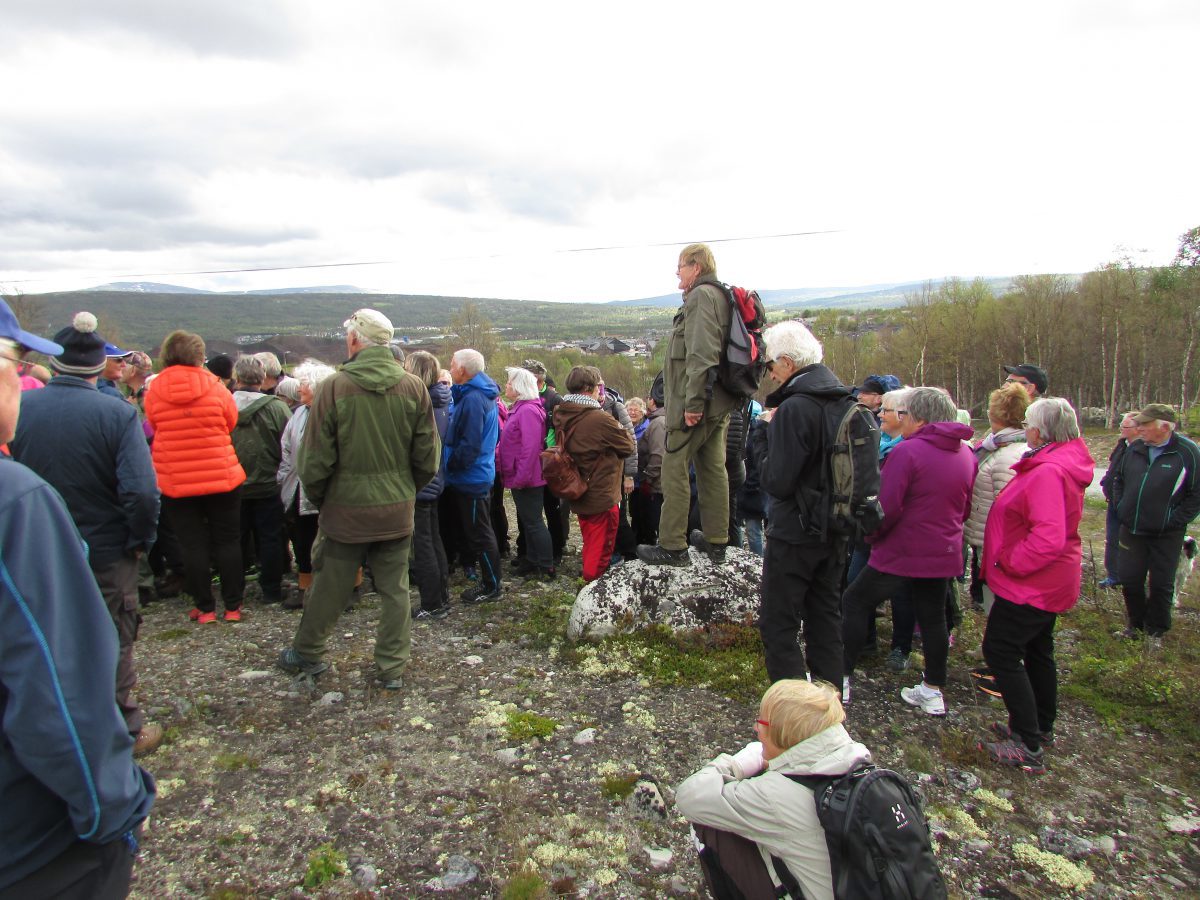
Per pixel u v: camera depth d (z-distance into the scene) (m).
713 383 4.05
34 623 1.28
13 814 1.32
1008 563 3.35
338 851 2.64
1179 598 6.29
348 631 4.69
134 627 3.29
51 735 1.29
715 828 2.10
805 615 3.70
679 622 4.54
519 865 2.61
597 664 4.24
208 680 3.89
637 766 3.25
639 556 4.85
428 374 5.04
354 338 3.73
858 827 1.76
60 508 1.37
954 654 4.72
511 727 3.52
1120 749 3.65
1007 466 4.61
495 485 6.67
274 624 4.81
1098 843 2.91
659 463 6.05
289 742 3.34
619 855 2.70
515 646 4.54
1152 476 4.99
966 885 2.66
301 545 5.12
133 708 3.20
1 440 1.41
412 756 3.27
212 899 2.37
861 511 3.21
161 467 4.46
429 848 2.69
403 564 3.88
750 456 6.22
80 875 1.41
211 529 4.78
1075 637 5.12
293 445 5.01
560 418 5.15
